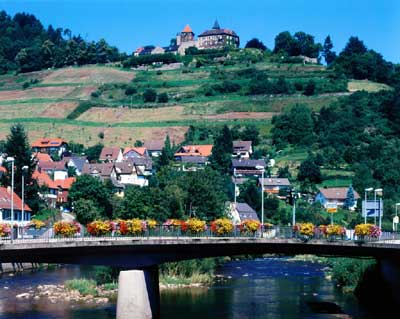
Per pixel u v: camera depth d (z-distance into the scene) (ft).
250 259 525.75
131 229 245.45
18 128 569.23
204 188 533.55
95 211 538.47
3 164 643.86
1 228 224.94
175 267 365.61
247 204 651.66
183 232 259.80
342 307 286.25
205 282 365.81
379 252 264.93
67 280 354.13
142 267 243.19
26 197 551.59
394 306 276.82
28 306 281.95
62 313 265.95
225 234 263.70
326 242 260.01
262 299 307.58
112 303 290.76
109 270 347.97
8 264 404.77
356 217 618.44
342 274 351.87
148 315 240.73
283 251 277.03
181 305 288.92
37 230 244.63
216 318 258.98
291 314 268.21
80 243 219.00
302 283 365.81
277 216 633.20
